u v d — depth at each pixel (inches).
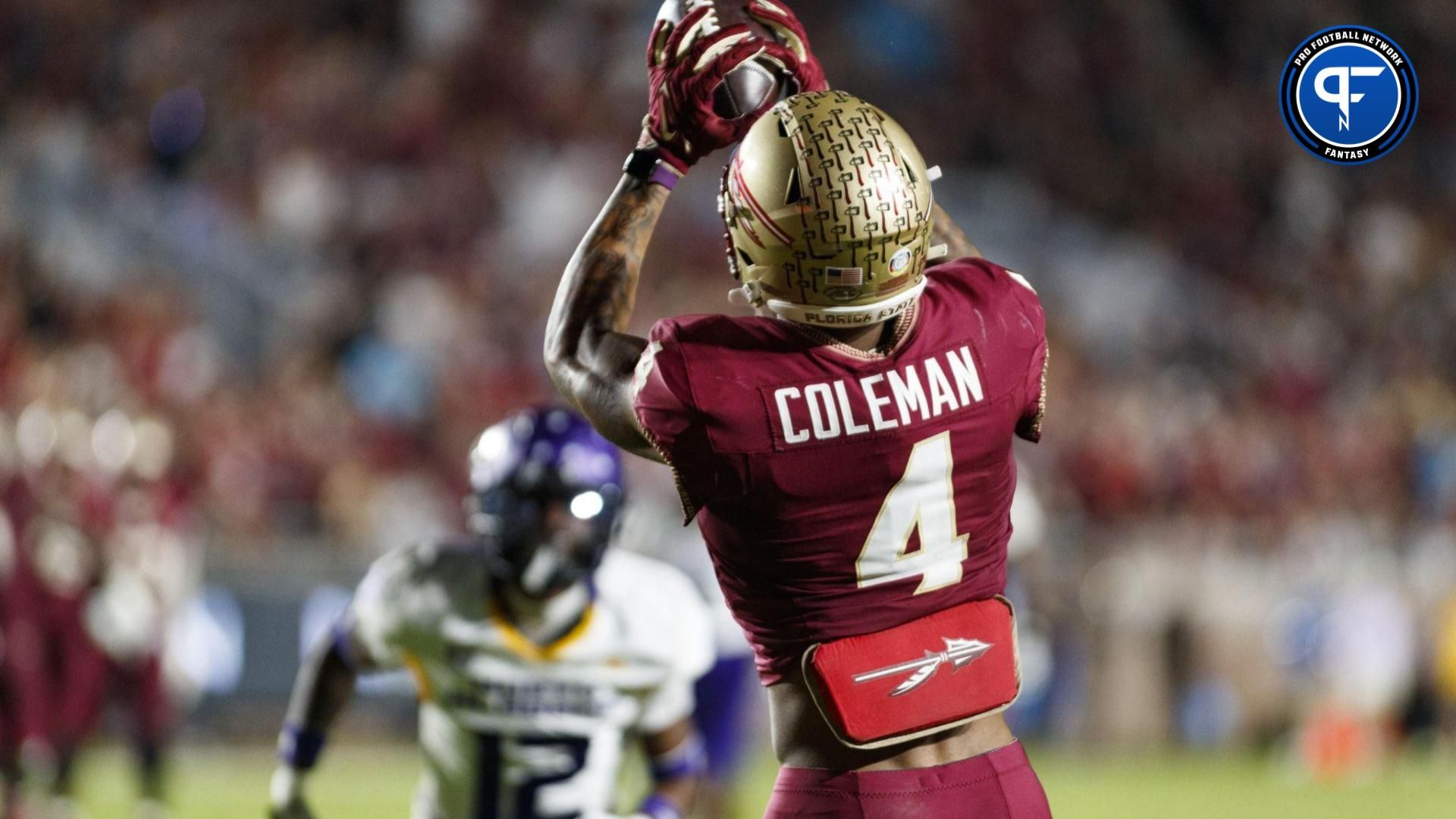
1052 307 2874.0
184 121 2431.1
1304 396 2827.3
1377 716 2127.2
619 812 596.7
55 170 2250.2
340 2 2625.5
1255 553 2207.2
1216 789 1652.3
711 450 384.2
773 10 428.5
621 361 396.8
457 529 2022.6
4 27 2375.7
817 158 377.4
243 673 1743.4
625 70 2716.5
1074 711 2032.5
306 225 2358.5
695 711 924.0
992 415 398.9
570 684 588.4
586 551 577.0
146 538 1355.8
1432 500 2571.4
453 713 589.3
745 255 389.4
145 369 1988.2
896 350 393.1
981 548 404.8
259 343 2233.0
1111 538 2097.7
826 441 385.4
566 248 2437.3
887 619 395.2
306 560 1780.3
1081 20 3280.0
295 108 2468.0
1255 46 3430.1
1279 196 3260.3
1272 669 2153.1
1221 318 2987.2
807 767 399.9
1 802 1284.4
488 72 2632.9
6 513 1278.3
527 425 581.9
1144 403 2503.7
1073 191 3125.0
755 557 395.5
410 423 2097.7
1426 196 3304.6
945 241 441.4
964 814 396.2
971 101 3088.1
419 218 2402.8
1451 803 1576.0
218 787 1494.8
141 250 2244.1
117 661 1326.3
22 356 1870.1
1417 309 3129.9
